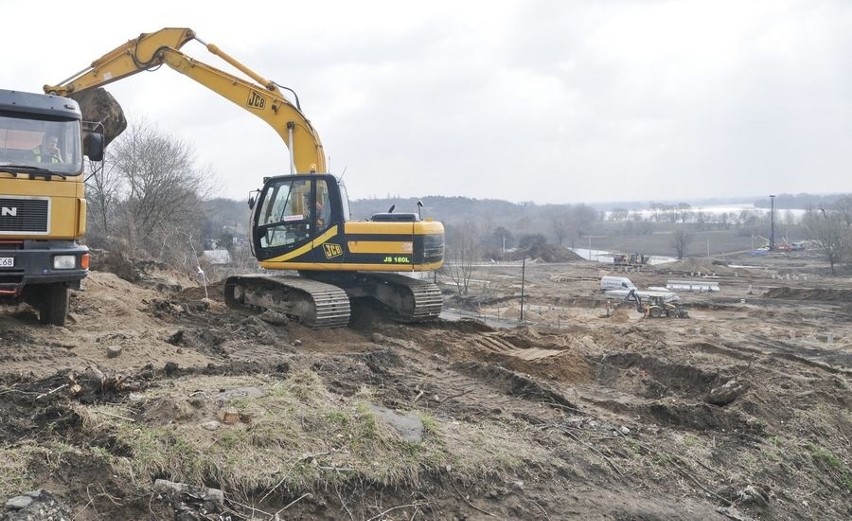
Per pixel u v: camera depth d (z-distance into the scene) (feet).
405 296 41.01
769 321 95.50
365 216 43.47
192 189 119.03
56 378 20.45
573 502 19.27
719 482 22.88
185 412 18.44
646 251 327.88
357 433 19.21
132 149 113.91
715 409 28.25
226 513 15.30
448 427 21.91
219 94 43.86
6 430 16.85
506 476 19.65
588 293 139.13
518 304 125.18
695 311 108.47
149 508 14.66
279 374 24.23
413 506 17.46
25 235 26.68
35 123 27.40
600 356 36.55
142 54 44.21
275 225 40.16
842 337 79.25
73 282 29.66
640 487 21.24
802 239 325.01
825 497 24.66
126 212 108.68
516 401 27.04
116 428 17.25
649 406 28.19
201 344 29.27
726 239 358.64
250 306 42.06
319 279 40.83
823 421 30.17
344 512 16.60
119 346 26.21
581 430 24.31
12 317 31.27
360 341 36.09
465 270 159.84
